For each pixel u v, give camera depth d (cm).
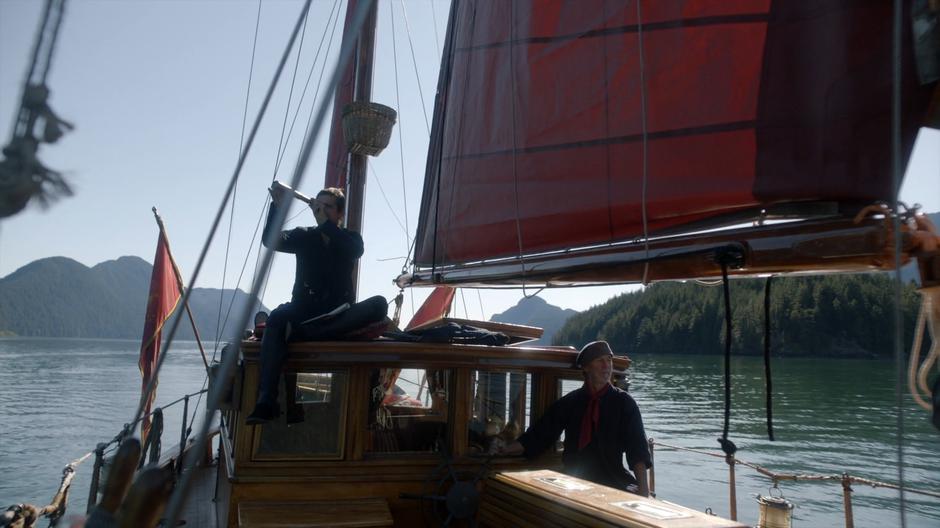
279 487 334
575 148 352
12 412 4125
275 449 340
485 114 429
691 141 290
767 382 241
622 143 324
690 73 293
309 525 307
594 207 336
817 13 248
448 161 470
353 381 350
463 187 448
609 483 376
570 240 358
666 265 287
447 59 496
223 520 422
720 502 1497
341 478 341
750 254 247
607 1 336
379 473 348
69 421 3753
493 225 413
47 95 117
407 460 355
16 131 116
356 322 355
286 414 343
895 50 171
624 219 324
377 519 320
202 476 684
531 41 387
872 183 228
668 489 1611
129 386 6309
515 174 394
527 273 371
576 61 354
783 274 274
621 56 327
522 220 386
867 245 216
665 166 302
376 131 685
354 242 386
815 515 1431
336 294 372
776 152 260
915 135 209
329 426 349
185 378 7456
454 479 349
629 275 310
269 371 320
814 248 232
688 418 2711
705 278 302
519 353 370
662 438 2288
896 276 160
